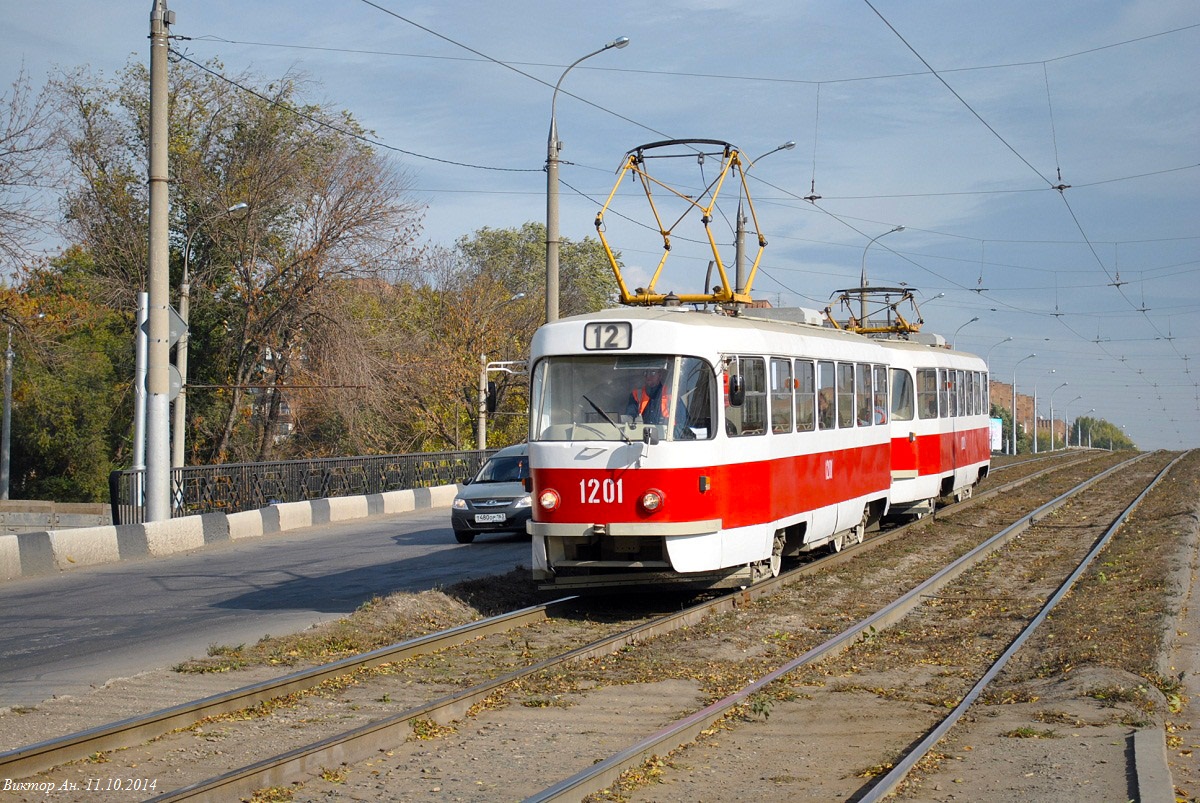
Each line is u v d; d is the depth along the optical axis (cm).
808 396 1570
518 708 841
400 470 3272
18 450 4569
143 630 1194
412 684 911
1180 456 5478
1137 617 1152
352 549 2061
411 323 4894
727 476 1287
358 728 725
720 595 1418
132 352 4547
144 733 732
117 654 1056
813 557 1780
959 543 1978
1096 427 15075
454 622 1227
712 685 920
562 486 1248
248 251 3866
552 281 2197
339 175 3822
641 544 1259
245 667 964
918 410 2262
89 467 4553
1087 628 1120
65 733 752
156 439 2031
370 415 4150
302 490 2767
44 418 4500
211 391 4150
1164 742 710
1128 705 796
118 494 2145
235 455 4125
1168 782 618
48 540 1766
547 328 1304
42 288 3947
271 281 3847
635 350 1256
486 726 789
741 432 1333
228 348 4106
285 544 2180
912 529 2145
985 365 3011
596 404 1259
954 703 855
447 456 3566
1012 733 741
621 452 1231
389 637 1117
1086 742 712
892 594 1421
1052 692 855
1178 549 1708
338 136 4050
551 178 2195
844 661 1019
